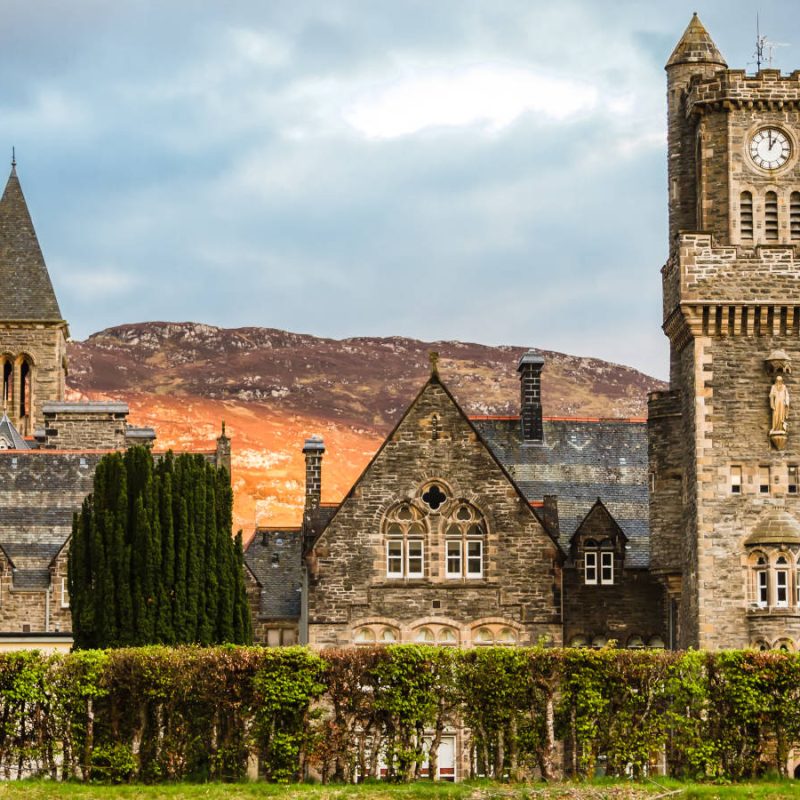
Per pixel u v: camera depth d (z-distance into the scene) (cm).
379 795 8238
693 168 12100
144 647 9456
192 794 8244
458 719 9325
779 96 11600
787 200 11594
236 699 8831
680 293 11312
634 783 8625
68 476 13138
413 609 11456
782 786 8531
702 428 11256
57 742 8838
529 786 8481
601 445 13038
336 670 8975
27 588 12400
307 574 11594
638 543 12456
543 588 11500
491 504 11575
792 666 9088
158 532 10831
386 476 11575
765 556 11100
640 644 12225
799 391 11281
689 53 12238
